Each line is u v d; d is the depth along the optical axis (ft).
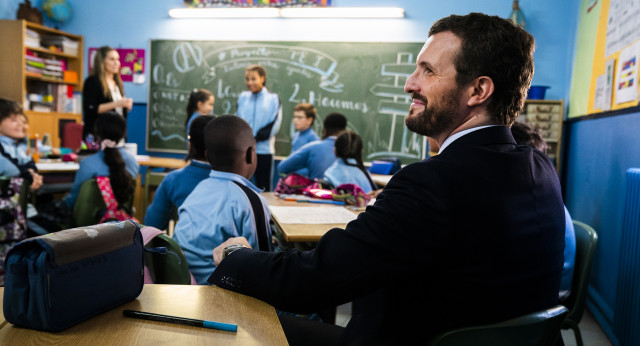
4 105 9.36
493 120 2.76
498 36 2.64
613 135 9.48
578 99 13.23
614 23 9.77
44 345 2.10
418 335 2.56
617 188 8.90
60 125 16.63
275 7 17.19
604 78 10.38
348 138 8.57
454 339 2.42
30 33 16.89
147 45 18.45
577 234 5.50
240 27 17.85
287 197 7.98
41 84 18.10
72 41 18.34
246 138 5.06
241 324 2.42
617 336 7.29
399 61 16.94
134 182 9.38
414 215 2.35
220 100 18.17
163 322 2.41
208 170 6.64
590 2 12.44
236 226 4.66
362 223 2.48
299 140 14.75
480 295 2.41
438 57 2.73
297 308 2.63
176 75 18.33
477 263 2.39
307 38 17.48
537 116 13.96
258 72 15.33
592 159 11.18
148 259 3.95
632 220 6.86
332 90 17.48
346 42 17.22
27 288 2.20
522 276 2.51
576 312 5.20
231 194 4.76
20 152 9.86
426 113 2.81
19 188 7.90
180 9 17.76
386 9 16.53
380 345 2.66
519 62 2.68
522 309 2.54
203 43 18.07
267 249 4.90
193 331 2.32
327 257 2.49
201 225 4.64
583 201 11.87
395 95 17.07
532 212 2.53
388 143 17.28
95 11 18.57
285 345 2.22
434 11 16.63
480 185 2.39
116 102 14.53
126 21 18.45
